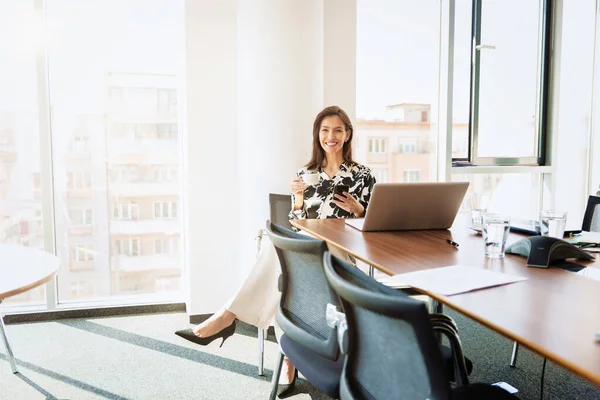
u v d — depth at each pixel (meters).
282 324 1.52
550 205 4.26
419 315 0.76
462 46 3.94
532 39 4.14
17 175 3.19
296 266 1.45
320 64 3.32
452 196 1.97
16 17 3.10
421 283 1.16
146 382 2.40
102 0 3.24
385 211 1.93
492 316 0.91
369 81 3.77
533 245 1.41
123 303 3.41
